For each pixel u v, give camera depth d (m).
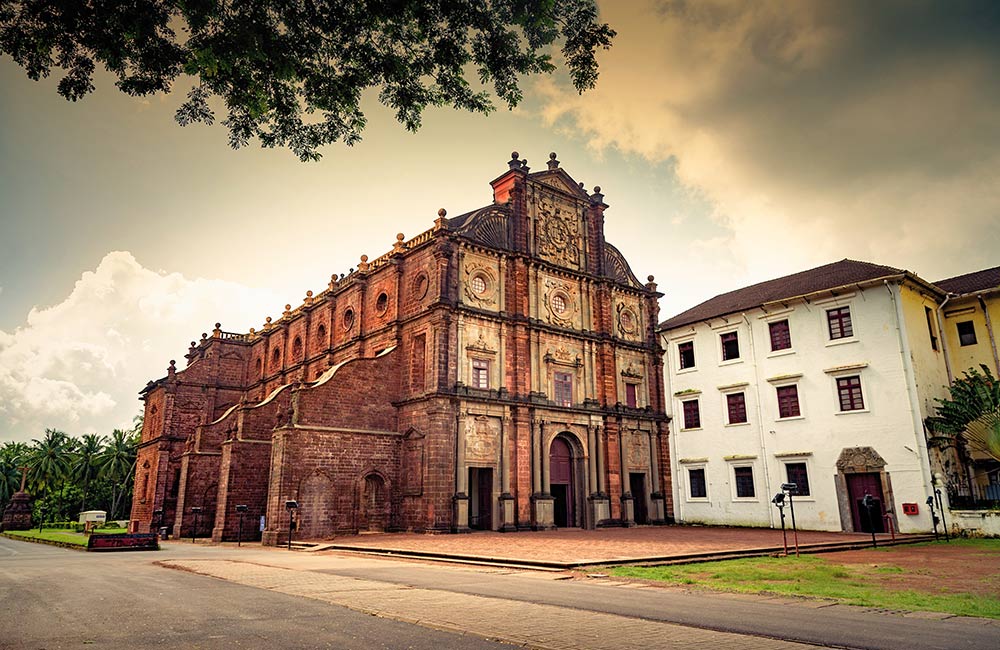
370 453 35.41
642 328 46.59
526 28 10.73
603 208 45.75
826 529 34.44
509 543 26.64
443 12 10.45
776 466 37.38
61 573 18.08
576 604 11.85
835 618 10.47
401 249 39.91
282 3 10.12
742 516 38.75
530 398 38.03
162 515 49.47
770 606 11.75
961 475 32.62
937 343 35.44
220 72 10.33
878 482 32.97
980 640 8.72
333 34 10.71
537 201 42.06
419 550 23.67
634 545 24.98
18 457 97.06
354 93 11.30
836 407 35.06
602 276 43.88
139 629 9.34
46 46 9.51
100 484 90.75
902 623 10.03
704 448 41.66
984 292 34.59
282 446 33.00
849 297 35.44
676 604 11.93
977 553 22.77
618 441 41.91
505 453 36.12
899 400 32.66
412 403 36.09
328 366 44.19
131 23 9.43
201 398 54.31
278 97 11.21
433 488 33.25
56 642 8.45
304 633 9.00
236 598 12.64
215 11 9.77
